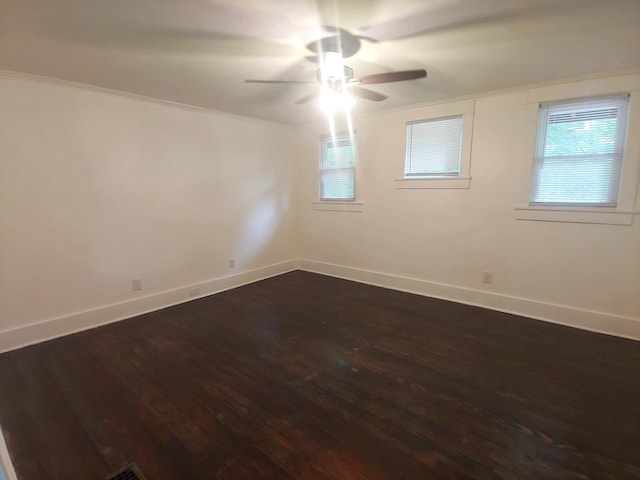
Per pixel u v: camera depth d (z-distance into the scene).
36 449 1.65
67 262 2.90
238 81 2.77
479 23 1.82
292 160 4.85
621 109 2.69
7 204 2.59
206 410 1.94
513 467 1.54
